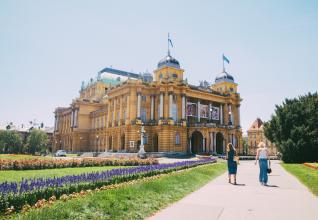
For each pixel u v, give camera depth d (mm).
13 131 130625
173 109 82875
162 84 81750
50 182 11828
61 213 8992
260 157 19531
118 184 15742
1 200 9125
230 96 100375
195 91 89625
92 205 10375
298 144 48562
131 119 79875
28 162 28844
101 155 79875
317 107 51719
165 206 12203
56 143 143375
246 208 11664
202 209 11508
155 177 19938
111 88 94375
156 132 81000
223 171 31703
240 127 103500
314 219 9969
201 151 86875
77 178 13547
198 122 89438
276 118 53969
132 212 10664
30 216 8438
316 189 16469
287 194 15141
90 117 118750
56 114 147625
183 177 20219
